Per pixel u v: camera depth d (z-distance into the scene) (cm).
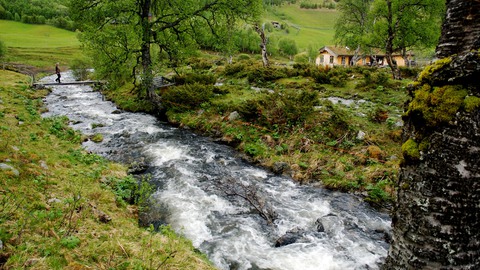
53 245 473
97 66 1933
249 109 1477
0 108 1399
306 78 2748
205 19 2066
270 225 781
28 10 11269
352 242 720
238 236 726
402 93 2056
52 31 9969
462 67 284
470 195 293
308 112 1401
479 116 287
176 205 848
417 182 318
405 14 2514
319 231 760
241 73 2947
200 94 1853
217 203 873
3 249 436
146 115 1944
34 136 1055
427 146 312
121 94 2406
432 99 305
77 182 780
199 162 1183
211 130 1533
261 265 628
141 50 1917
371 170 1016
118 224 627
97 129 1595
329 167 1077
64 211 595
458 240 299
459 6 300
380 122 1355
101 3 1836
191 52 2131
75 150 1067
